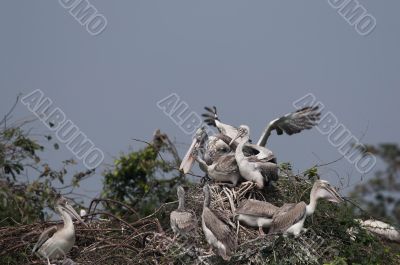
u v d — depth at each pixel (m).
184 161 39.19
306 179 37.44
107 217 38.50
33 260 35.44
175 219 34.16
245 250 33.78
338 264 34.00
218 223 33.62
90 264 34.31
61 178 40.34
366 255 35.62
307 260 33.91
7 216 38.09
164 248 34.28
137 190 42.66
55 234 34.44
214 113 42.00
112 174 42.50
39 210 38.94
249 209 34.56
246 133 37.59
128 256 34.72
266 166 36.81
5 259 35.22
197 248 34.03
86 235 36.09
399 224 37.97
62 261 34.34
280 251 33.88
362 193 39.28
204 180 38.09
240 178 37.38
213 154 38.78
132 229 35.97
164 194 42.34
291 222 33.94
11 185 39.28
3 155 39.47
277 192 37.12
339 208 36.47
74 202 39.81
